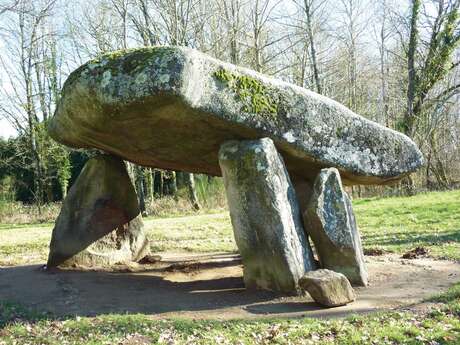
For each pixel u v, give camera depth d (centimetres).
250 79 620
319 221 654
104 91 546
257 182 627
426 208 1630
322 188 660
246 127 625
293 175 752
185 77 530
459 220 1358
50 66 2884
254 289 647
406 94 2788
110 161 870
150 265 876
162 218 1984
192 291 671
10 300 612
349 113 716
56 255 809
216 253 1055
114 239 869
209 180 2572
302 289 612
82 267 816
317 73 2486
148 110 556
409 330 480
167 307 588
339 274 593
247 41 2644
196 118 595
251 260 645
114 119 580
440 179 2911
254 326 503
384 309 556
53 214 2334
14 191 2861
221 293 653
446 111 2966
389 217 1534
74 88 573
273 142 649
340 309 562
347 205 699
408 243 1038
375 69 3544
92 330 493
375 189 2719
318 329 489
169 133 653
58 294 644
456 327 488
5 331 492
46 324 514
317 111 680
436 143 3008
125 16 2298
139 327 499
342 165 704
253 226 634
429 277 711
